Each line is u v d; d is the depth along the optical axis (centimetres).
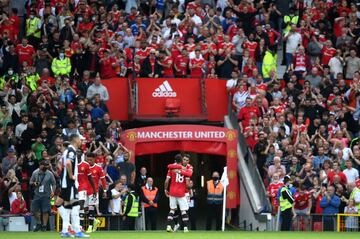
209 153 9400
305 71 10581
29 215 8288
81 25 10669
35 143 8981
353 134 10000
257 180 9062
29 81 9925
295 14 11244
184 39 10669
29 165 8869
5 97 9744
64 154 6438
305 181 8794
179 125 9388
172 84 10294
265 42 10788
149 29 10694
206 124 10438
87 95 9888
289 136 9425
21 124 9350
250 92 9956
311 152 9138
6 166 8881
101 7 10838
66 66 10200
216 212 9100
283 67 11281
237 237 6800
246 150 9494
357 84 10106
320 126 9531
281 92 10000
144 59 10312
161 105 10262
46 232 7406
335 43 11175
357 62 10738
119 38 10500
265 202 8775
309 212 8569
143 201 8706
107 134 9175
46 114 9306
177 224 7788
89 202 7000
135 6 11475
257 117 9675
